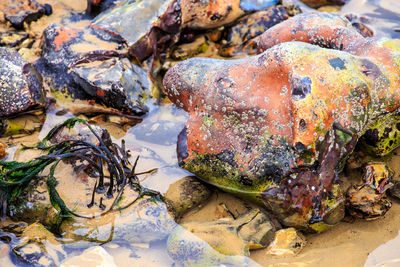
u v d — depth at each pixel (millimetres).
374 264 1715
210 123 1807
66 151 1833
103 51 2037
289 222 1768
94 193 1777
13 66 1979
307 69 1718
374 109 1769
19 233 1760
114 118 2004
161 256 1747
